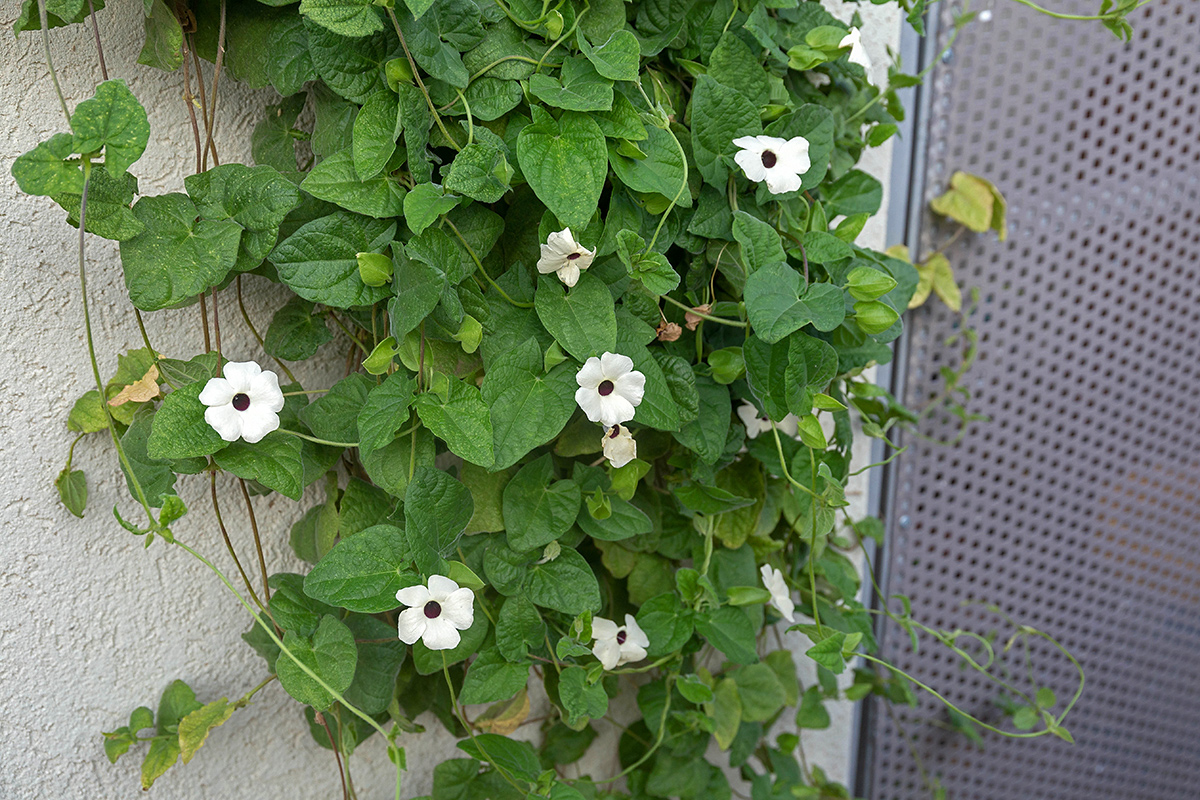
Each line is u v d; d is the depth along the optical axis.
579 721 0.77
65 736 0.76
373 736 0.85
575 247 0.69
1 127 0.70
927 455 1.10
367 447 0.68
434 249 0.69
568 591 0.76
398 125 0.68
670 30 0.75
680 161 0.73
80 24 0.71
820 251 0.76
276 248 0.69
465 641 0.76
